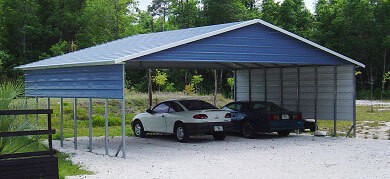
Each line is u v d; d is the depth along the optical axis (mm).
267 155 13633
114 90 13766
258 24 16859
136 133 19625
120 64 13539
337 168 11312
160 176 10461
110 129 23266
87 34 63531
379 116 30469
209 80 57844
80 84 15367
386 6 63719
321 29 67188
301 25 69312
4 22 61344
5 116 11297
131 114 28531
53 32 62938
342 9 65250
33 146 12328
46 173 9234
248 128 18531
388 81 63000
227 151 14609
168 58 14844
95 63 14117
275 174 10539
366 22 62844
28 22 61469
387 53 63594
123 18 70812
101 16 65562
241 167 11555
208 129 16719
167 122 17797
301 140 17688
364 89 64062
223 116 17094
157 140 18156
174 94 39188
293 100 21359
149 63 19562
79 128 23750
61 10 64938
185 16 67438
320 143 16609
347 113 19141
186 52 15273
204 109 17422
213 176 10367
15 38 61688
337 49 64875
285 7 67500
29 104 13398
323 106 20109
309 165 11781
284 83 21734
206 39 15727
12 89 12367
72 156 13984
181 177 10305
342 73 19297
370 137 19297
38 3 64625
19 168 9016
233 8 65312
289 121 18203
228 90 56812
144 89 49781
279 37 17422
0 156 8898
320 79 20203
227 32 16188
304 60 18016
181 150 15023
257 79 23016
